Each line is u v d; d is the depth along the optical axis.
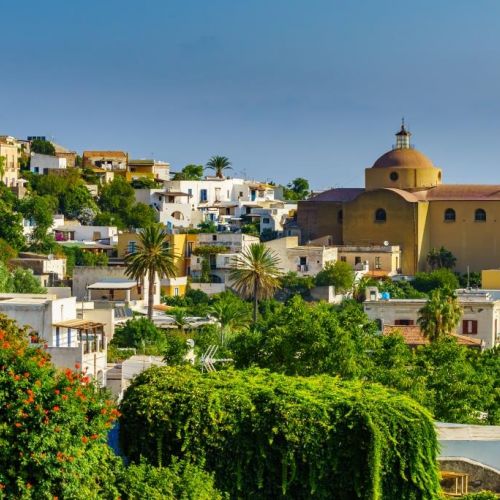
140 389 88.69
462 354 130.00
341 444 86.62
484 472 96.06
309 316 116.19
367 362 119.38
